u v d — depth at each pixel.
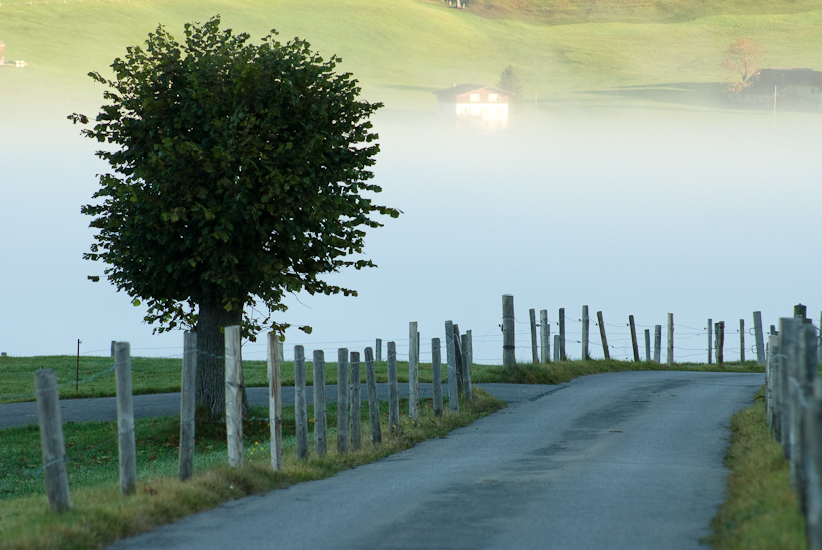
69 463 36.97
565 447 30.42
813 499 12.74
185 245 38.09
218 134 38.22
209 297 41.00
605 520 18.33
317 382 29.16
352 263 44.12
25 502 24.62
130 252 40.12
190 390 23.36
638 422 36.84
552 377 58.41
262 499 22.28
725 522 17.52
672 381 58.56
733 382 57.72
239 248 39.69
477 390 47.84
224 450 37.59
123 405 21.44
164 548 17.02
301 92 40.34
